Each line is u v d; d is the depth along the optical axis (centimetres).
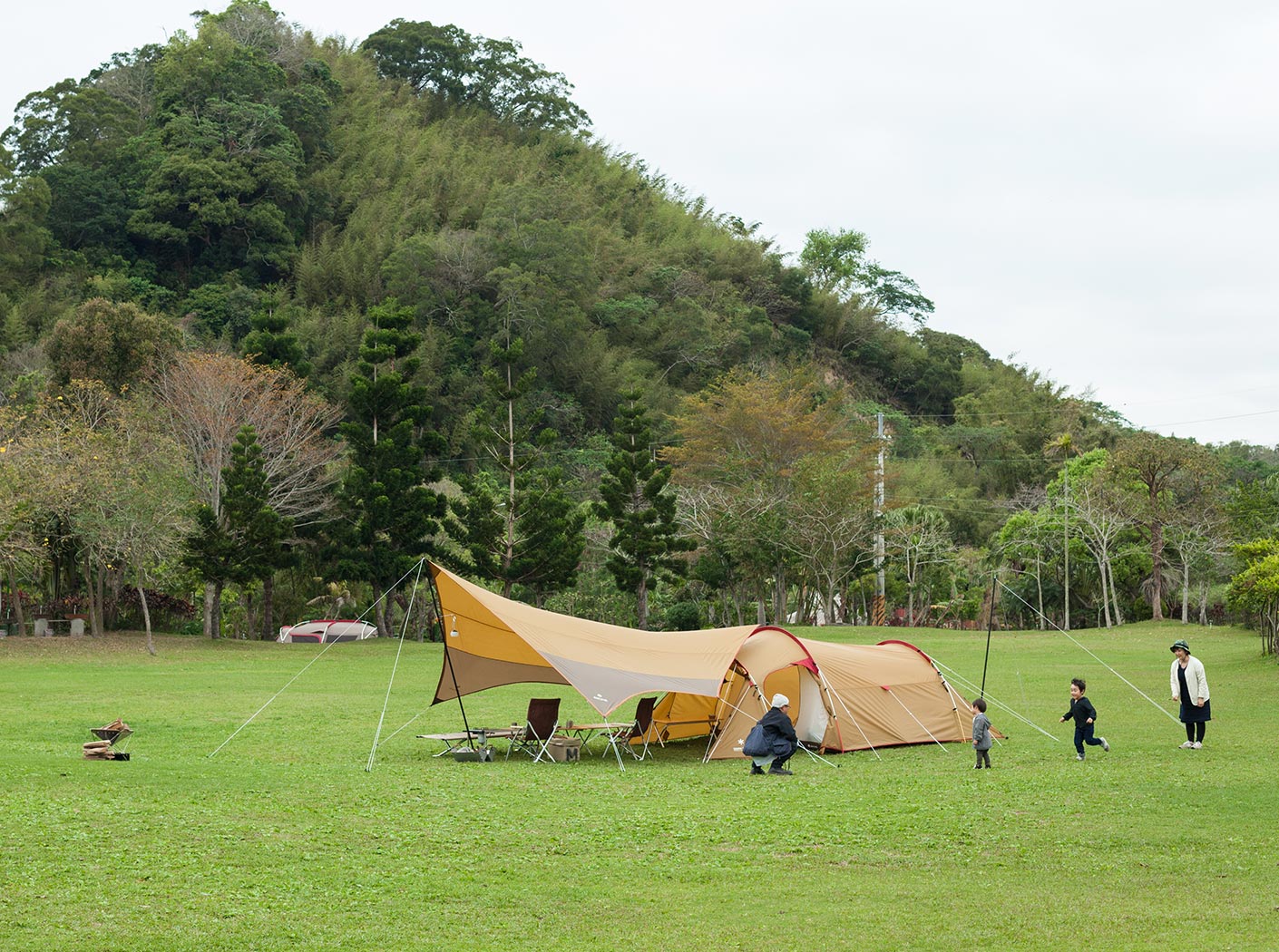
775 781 1386
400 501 4197
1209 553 5038
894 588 5772
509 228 8400
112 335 4416
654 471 4416
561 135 12075
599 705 1506
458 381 7262
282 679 2775
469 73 12275
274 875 858
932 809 1148
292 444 4294
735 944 707
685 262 10200
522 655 1777
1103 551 5284
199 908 763
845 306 10894
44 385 4309
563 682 1878
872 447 4841
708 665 1634
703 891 831
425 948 695
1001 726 1886
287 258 8162
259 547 3841
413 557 4175
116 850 912
